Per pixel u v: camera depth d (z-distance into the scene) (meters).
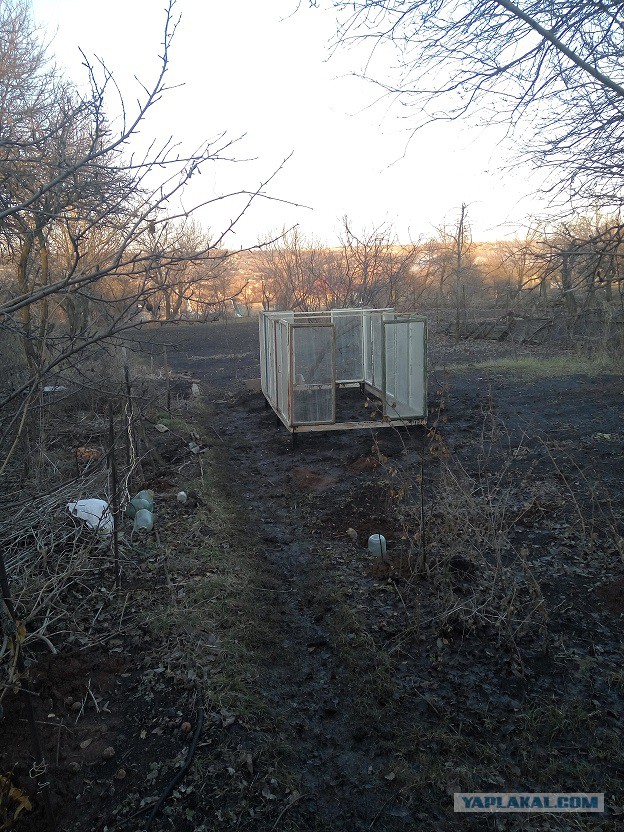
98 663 4.10
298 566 5.73
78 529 5.10
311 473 8.25
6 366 5.80
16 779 3.14
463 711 3.78
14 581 4.41
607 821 3.02
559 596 4.83
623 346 12.62
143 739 3.50
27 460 5.85
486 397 11.55
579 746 3.48
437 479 7.38
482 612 4.61
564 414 10.05
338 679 4.12
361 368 13.22
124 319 3.69
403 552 5.65
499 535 5.16
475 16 3.80
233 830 2.97
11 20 6.24
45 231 4.82
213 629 4.50
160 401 11.42
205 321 3.19
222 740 3.48
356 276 19.92
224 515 6.67
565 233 5.39
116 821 3.00
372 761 3.45
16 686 3.08
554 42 3.22
